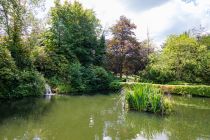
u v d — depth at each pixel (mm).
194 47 30891
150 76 31641
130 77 43875
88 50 29969
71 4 30375
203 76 30578
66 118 11633
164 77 30281
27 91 18172
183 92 23328
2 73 15758
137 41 38281
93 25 32250
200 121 11773
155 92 13648
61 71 23969
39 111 13055
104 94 22094
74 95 20703
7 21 19156
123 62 37500
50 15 26844
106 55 35844
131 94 13930
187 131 9969
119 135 9188
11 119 11039
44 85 20141
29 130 9352
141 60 37375
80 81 24031
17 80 17406
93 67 27766
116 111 13609
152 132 9727
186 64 29828
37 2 20438
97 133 9289
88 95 21031
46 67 23422
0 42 18875
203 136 9328
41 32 22641
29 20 20297
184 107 15898
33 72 19266
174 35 34594
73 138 8547
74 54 27859
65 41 27250
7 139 8164
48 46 26594
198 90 22859
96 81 26453
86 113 12938
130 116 12391
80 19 30062
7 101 15906
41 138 8398
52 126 10086
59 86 22188
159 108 13070
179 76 30203
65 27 27281
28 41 20547
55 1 28438
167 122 11406
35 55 22391
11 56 18094
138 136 9141
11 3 18984
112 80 28844
